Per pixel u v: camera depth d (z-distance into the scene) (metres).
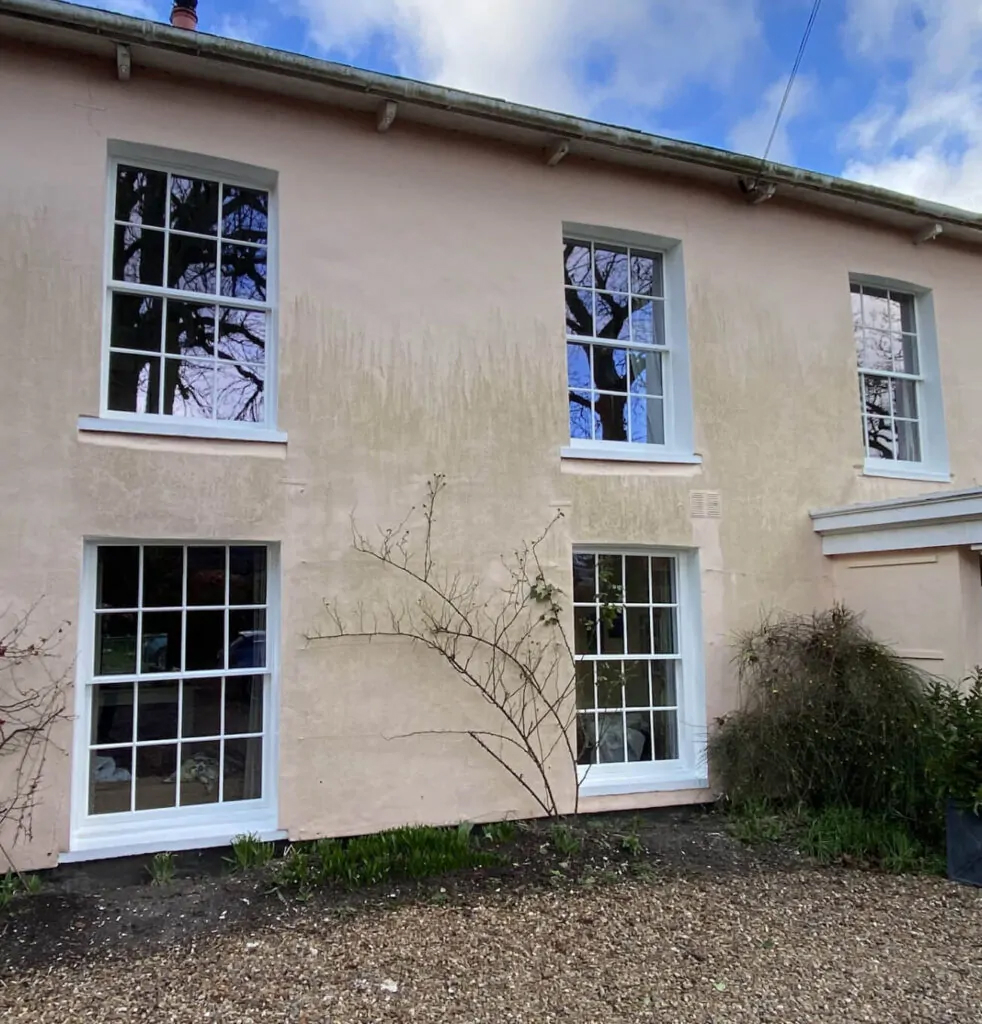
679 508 6.63
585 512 6.29
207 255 5.56
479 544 5.88
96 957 3.68
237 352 5.59
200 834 4.96
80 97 5.07
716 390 6.92
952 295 8.28
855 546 6.82
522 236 6.32
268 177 5.60
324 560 5.41
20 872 4.52
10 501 4.68
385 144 5.91
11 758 4.56
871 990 3.42
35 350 4.82
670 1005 3.26
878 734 5.72
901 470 7.77
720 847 5.45
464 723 5.68
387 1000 3.29
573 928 4.05
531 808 5.83
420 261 5.93
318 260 5.61
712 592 6.68
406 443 5.73
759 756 6.09
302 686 5.27
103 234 5.07
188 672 5.15
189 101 5.35
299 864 4.70
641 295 7.06
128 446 5.00
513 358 6.16
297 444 5.42
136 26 4.89
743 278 7.17
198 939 3.88
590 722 6.36
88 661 4.91
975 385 8.27
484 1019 3.14
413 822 5.46
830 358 7.48
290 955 3.71
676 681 6.73
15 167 4.88
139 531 4.96
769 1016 3.18
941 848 5.32
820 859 5.20
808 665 6.25
